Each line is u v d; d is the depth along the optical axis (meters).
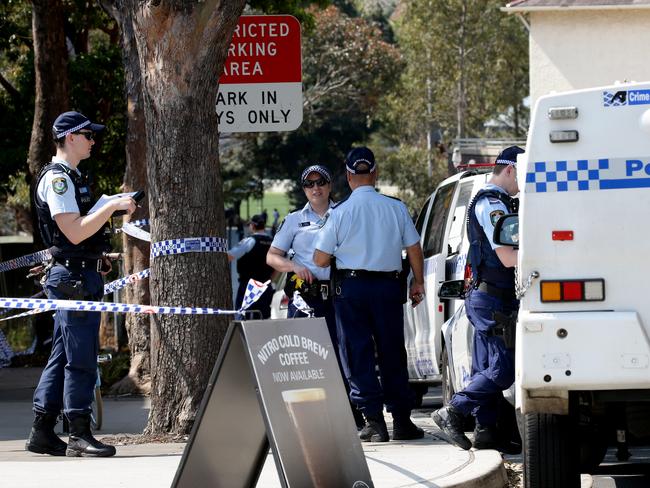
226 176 138.88
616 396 14.15
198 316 19.75
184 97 19.47
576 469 14.82
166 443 19.50
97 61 50.25
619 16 50.78
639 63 50.84
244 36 23.53
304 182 21.11
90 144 17.83
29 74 50.66
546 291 13.75
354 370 19.39
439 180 108.50
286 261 20.81
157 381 20.05
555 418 14.66
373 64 113.62
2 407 27.83
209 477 13.24
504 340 17.73
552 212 13.80
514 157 17.97
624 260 13.70
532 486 14.84
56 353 18.38
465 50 109.19
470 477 15.73
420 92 111.81
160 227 19.75
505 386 18.09
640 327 13.57
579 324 13.65
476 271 18.00
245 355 12.88
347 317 19.25
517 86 110.75
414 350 26.34
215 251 19.80
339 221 19.11
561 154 13.80
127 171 31.19
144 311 17.27
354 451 13.01
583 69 51.31
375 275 19.12
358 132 139.50
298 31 23.62
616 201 13.71
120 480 15.52
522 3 51.12
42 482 15.39
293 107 23.66
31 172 42.44
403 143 119.06
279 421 12.60
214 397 13.05
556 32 51.41
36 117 42.34
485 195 17.80
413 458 17.31
